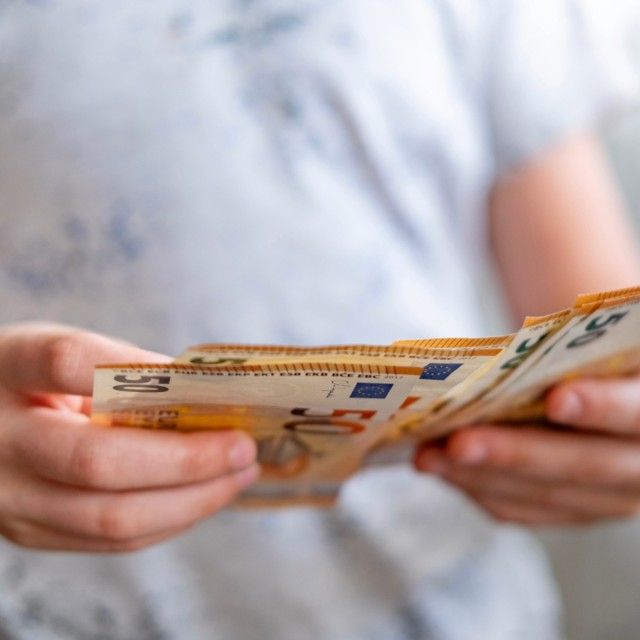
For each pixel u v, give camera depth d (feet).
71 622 2.24
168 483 1.41
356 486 2.22
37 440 1.36
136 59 1.94
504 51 2.17
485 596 2.43
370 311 2.07
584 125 2.27
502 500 1.96
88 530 1.46
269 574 2.21
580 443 1.72
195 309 2.01
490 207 2.45
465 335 2.36
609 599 4.03
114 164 1.96
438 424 1.56
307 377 1.13
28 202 2.00
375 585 2.28
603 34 2.27
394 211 2.11
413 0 2.02
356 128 1.99
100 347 1.29
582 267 2.31
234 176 1.97
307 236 2.00
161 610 2.21
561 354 1.35
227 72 1.96
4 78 1.96
